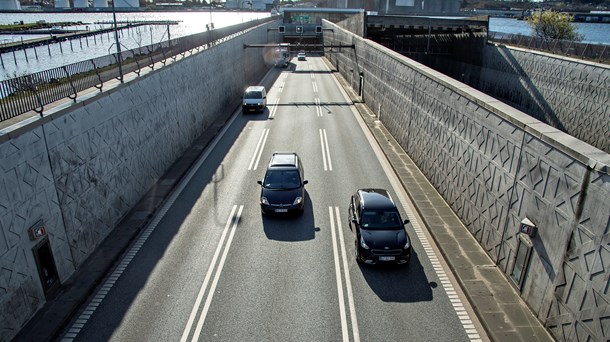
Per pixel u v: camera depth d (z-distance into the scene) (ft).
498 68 125.59
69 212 38.40
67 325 32.91
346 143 79.87
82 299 35.42
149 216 50.34
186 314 34.24
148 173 57.57
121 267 40.57
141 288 37.45
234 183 60.80
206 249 43.80
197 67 81.66
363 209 44.62
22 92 35.01
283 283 38.34
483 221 43.16
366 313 34.63
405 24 147.23
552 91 95.20
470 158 46.09
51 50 189.57
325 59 232.53
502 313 33.96
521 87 111.04
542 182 32.53
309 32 263.49
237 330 32.58
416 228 48.80
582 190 27.73
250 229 47.88
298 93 130.82
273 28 229.04
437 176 57.31
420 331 32.71
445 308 35.32
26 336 30.94
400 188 59.77
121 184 49.32
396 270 40.68
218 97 99.55
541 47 110.83
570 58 89.04
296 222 49.70
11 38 219.20
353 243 45.37
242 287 37.70
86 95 43.37
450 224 48.57
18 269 31.27
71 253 38.65
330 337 32.01
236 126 91.97
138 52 59.67
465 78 153.69
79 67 44.45
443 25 149.07
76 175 39.60
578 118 85.25
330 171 65.82
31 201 32.94
